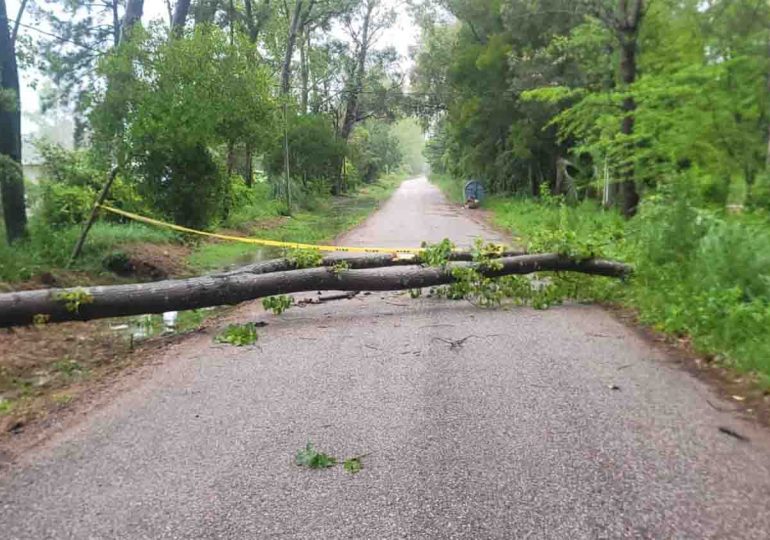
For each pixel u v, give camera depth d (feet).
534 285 30.17
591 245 28.60
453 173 148.87
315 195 114.32
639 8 47.34
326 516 10.66
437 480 11.76
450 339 21.66
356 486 11.62
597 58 63.87
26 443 14.28
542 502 10.93
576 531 10.07
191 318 27.68
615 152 49.32
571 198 82.38
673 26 50.55
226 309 29.17
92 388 18.16
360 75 148.56
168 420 15.11
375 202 126.31
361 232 61.72
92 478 12.32
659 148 43.11
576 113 52.70
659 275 26.25
